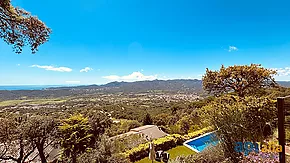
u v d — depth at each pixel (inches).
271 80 572.4
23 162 466.6
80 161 344.5
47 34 158.4
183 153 436.5
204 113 299.0
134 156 410.6
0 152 434.9
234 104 275.9
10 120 449.4
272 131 275.7
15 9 136.4
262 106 262.5
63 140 480.4
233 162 244.4
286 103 158.4
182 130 669.3
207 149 292.7
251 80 577.9
